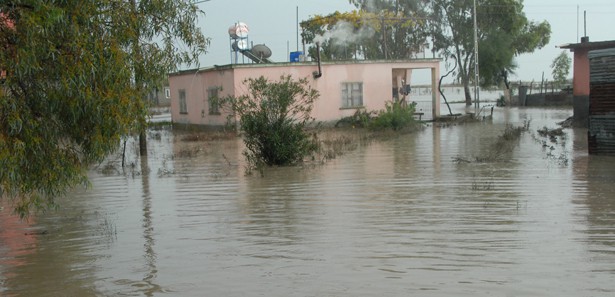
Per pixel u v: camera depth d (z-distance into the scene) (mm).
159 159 16578
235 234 7523
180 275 5922
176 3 8117
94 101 6664
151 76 7891
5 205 10039
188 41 8266
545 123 24953
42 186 7137
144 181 12508
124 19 7172
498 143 16734
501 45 47344
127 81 7199
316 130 24219
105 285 5723
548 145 16375
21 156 6359
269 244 6953
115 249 7035
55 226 8445
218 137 23203
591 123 13898
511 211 8273
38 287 5746
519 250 6320
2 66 6113
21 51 6020
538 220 7676
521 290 5102
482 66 47969
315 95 15086
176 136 25469
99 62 6598
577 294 4977
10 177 6312
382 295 5102
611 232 6977
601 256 6020
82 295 5480
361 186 10797
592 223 7438
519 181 10773
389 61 28953
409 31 50031
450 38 49781
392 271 5746
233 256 6516
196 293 5375
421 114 28812
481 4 48500
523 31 52719
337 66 27766
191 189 11227
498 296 4980
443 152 15828
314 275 5723
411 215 8219
